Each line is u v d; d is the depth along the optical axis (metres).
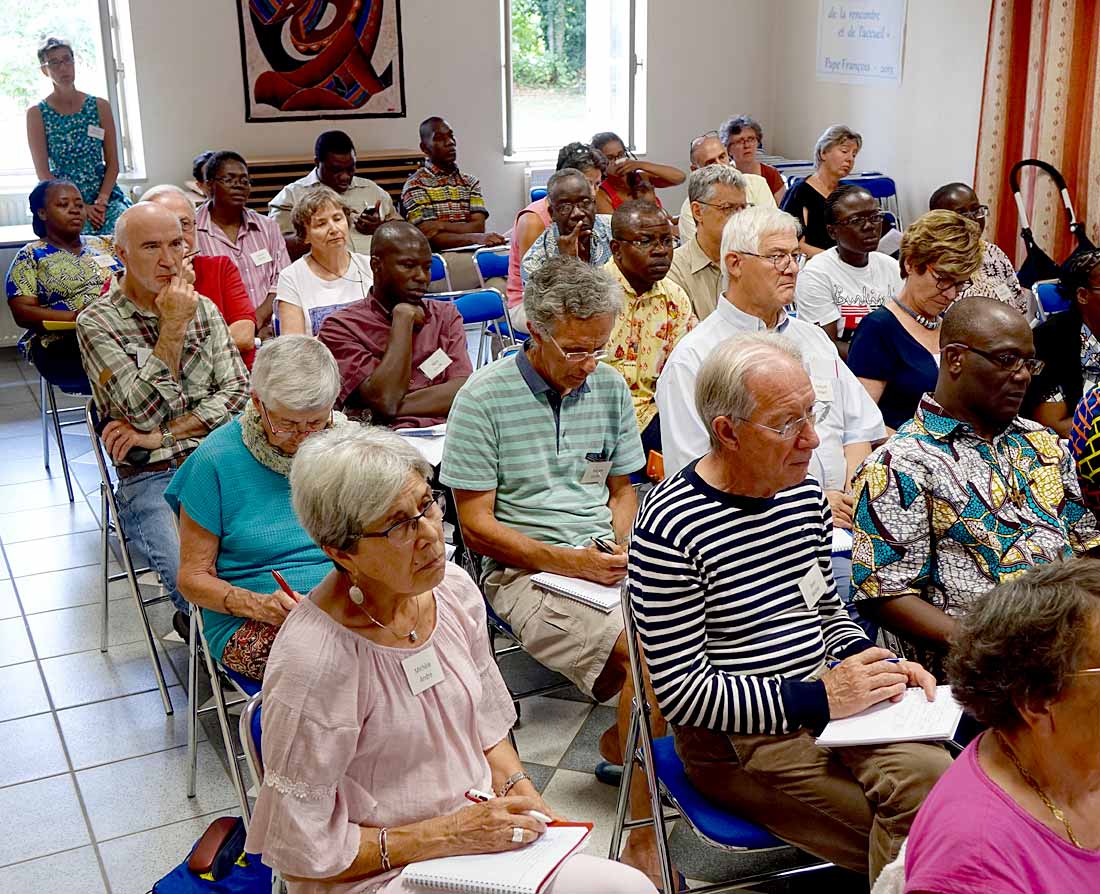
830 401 3.18
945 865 1.30
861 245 4.27
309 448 1.73
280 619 2.46
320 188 4.55
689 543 2.03
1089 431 2.70
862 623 2.55
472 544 2.80
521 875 1.68
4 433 5.83
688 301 4.02
